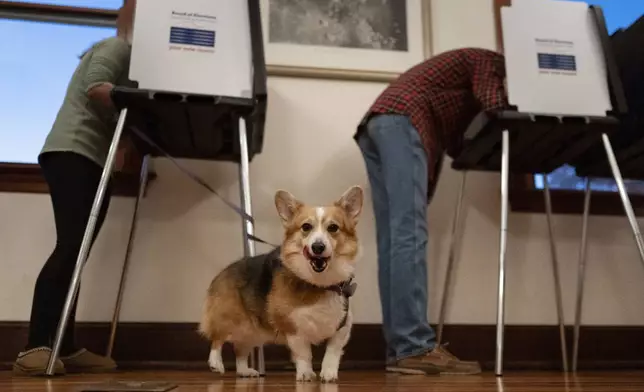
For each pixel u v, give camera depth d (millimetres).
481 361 2334
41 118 2514
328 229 1517
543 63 1857
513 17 1885
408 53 2578
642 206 2590
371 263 2355
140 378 1521
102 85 1742
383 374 1757
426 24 2621
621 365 2396
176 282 2244
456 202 2488
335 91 2512
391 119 1931
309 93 2492
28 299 2168
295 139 2441
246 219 1751
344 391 1092
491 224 2492
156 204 2295
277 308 1474
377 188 2109
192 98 1649
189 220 2303
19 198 2236
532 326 2412
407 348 1778
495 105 1816
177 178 2328
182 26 1732
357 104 2512
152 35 1710
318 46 2516
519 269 2465
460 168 2305
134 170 2301
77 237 1762
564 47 1885
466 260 2443
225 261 2291
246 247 1781
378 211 2100
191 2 1758
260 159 2398
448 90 2023
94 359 1928
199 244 2289
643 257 1732
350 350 2238
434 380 1471
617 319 2488
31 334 1675
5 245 2193
